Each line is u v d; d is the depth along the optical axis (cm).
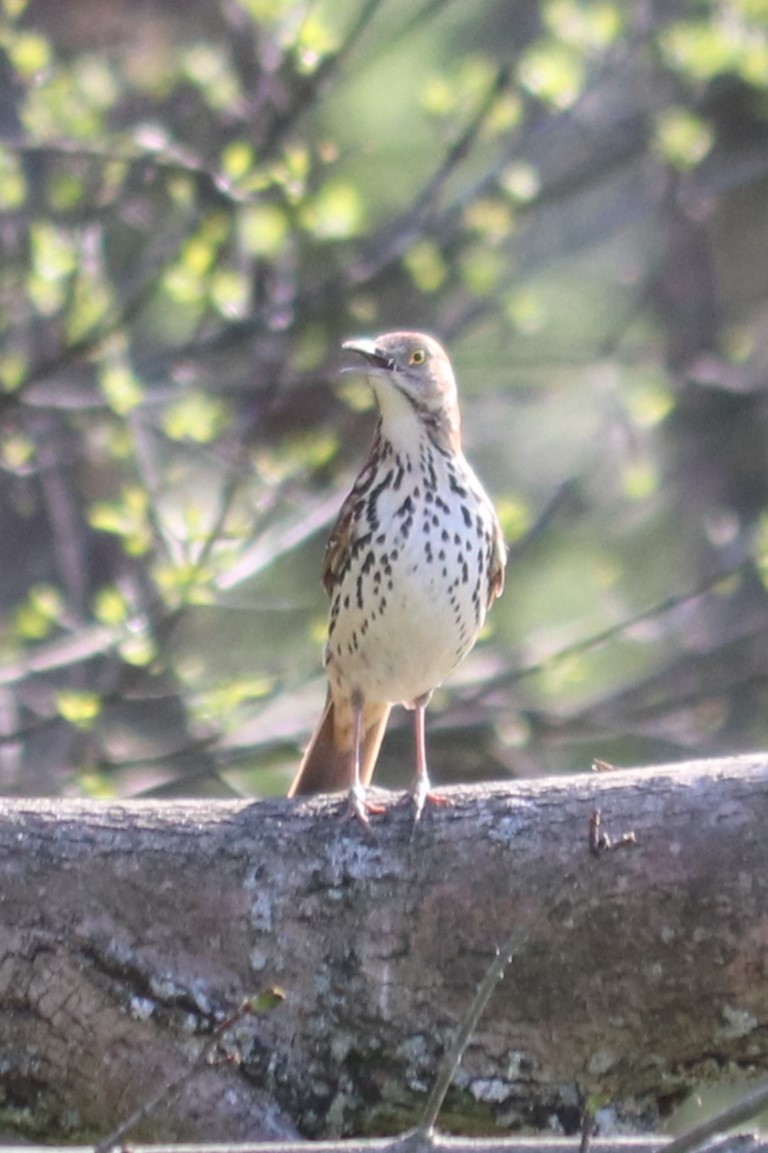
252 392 1408
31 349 1341
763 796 718
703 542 1697
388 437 891
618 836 718
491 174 1351
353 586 897
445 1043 716
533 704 1455
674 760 1518
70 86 1255
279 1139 704
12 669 1166
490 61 1418
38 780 1227
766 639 1580
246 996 720
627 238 1809
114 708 1281
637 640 1495
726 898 706
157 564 1202
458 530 888
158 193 1362
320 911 727
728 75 1582
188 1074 580
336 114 1592
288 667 1218
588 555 1612
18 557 1557
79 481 1542
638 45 1365
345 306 1373
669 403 1402
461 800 743
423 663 909
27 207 1330
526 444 1677
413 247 1344
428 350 898
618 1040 716
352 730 944
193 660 1271
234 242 1276
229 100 1252
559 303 1723
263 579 1539
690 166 1415
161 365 1348
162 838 738
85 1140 730
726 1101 1171
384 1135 725
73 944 725
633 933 710
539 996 714
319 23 1188
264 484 1198
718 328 1825
